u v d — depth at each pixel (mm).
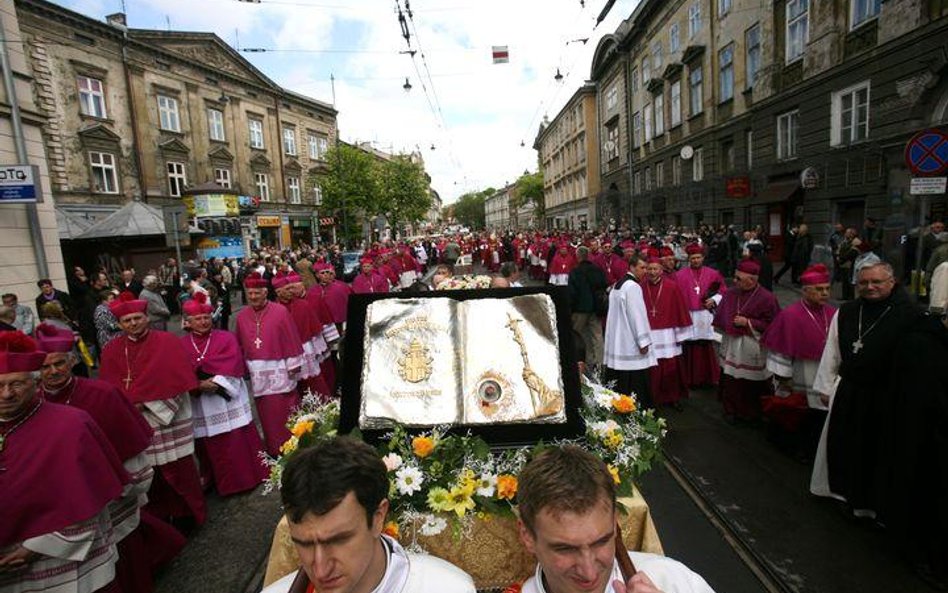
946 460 3064
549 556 1459
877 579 3201
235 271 21000
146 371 3955
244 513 4445
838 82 13867
